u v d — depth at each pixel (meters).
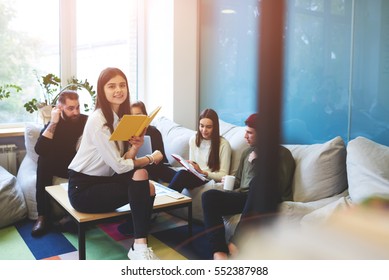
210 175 2.71
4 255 2.23
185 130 3.38
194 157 2.92
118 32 4.10
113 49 4.09
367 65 2.43
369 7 2.40
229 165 2.80
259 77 0.45
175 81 3.72
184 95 3.79
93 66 3.99
